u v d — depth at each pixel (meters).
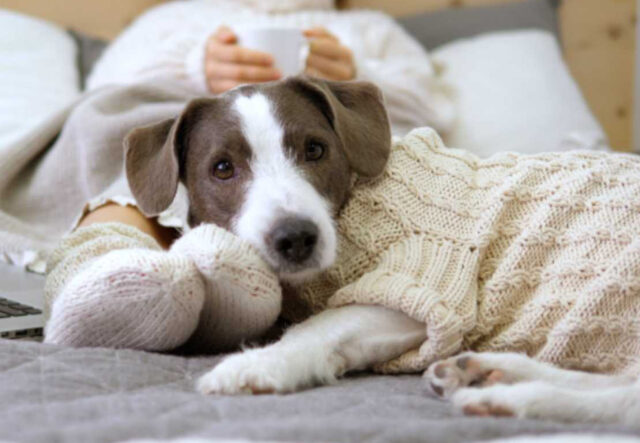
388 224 1.52
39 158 2.64
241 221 1.46
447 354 1.38
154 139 1.62
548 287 1.46
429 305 1.36
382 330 1.40
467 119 3.36
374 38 3.60
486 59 3.61
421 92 3.28
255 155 1.51
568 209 1.49
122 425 0.91
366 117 1.62
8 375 1.18
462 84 3.53
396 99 3.15
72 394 1.13
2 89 3.41
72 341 1.38
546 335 1.44
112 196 2.12
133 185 1.60
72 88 3.60
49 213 2.53
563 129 3.26
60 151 2.54
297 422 0.92
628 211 1.46
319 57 2.92
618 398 1.13
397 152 1.63
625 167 1.56
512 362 1.27
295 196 1.44
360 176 1.58
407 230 1.51
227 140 1.51
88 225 1.89
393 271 1.43
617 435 0.93
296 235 1.39
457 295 1.42
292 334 1.37
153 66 3.25
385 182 1.57
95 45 3.99
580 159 1.59
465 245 1.48
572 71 4.23
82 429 0.89
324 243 1.43
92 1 4.22
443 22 4.11
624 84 4.22
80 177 2.51
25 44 3.67
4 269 2.31
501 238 1.51
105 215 2.06
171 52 3.28
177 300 1.32
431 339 1.36
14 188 2.57
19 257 2.28
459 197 1.54
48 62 3.64
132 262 1.32
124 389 1.19
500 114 3.33
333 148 1.55
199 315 1.42
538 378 1.27
